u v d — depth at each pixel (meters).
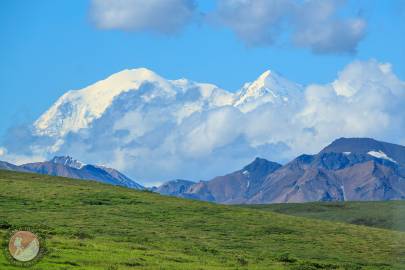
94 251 199.50
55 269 166.12
